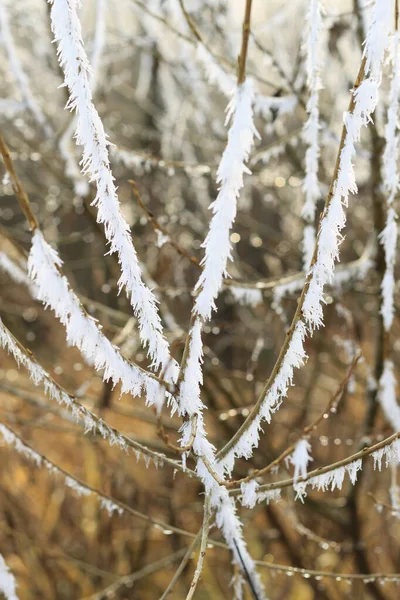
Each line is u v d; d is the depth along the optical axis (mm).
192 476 1000
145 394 914
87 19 2729
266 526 2975
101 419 940
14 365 3510
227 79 1518
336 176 806
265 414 926
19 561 2912
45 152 2533
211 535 2477
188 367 917
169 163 1729
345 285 2066
